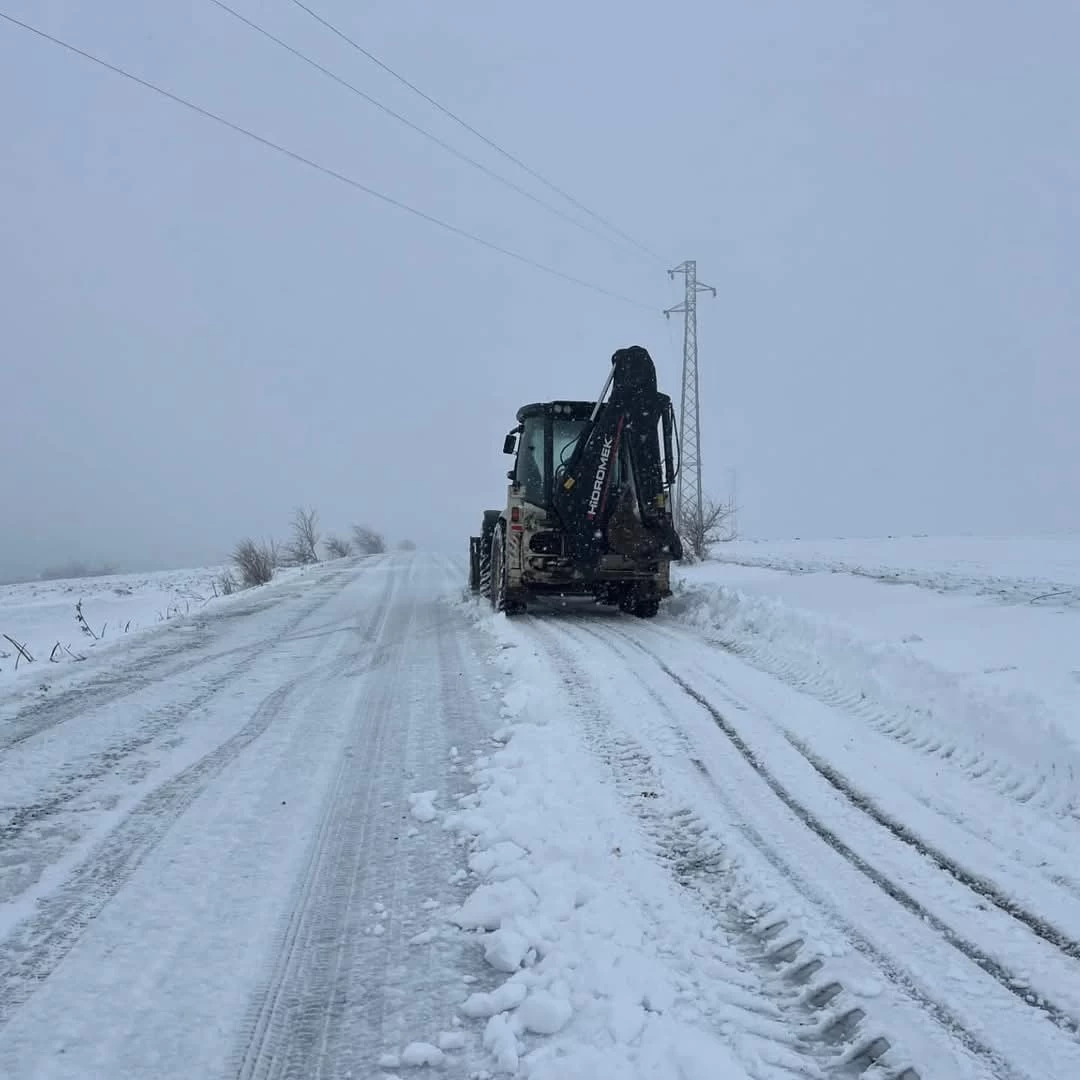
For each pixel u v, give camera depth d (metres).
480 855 3.69
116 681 7.14
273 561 23.00
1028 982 2.84
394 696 6.50
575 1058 2.41
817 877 3.56
